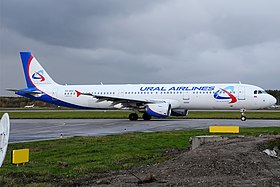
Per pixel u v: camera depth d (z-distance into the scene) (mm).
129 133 25484
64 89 48438
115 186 9984
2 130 8555
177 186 9609
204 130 26594
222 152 13109
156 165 12938
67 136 25422
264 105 41125
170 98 43719
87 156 15688
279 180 10039
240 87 41781
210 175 10891
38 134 27141
